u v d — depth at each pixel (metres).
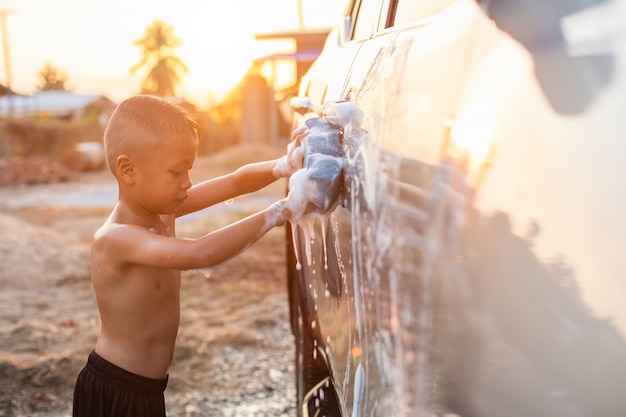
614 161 0.72
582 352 0.74
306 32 10.81
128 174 1.98
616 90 0.73
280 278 7.05
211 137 38.12
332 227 1.74
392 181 1.12
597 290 0.73
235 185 2.34
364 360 1.39
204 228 10.93
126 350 2.09
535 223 0.79
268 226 1.76
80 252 8.38
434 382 0.93
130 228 1.99
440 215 0.92
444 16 1.14
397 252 1.07
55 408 3.87
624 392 0.72
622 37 0.73
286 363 4.49
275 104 32.06
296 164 1.78
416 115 1.06
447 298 0.90
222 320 5.50
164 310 2.13
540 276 0.77
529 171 0.80
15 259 7.40
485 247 0.84
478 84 0.91
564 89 0.78
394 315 1.09
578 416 0.75
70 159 26.34
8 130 30.20
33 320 5.61
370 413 1.33
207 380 4.23
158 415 2.16
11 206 15.15
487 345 0.83
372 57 1.54
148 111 1.96
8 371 4.24
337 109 1.58
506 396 0.81
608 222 0.72
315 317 2.39
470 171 0.88
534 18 0.84
